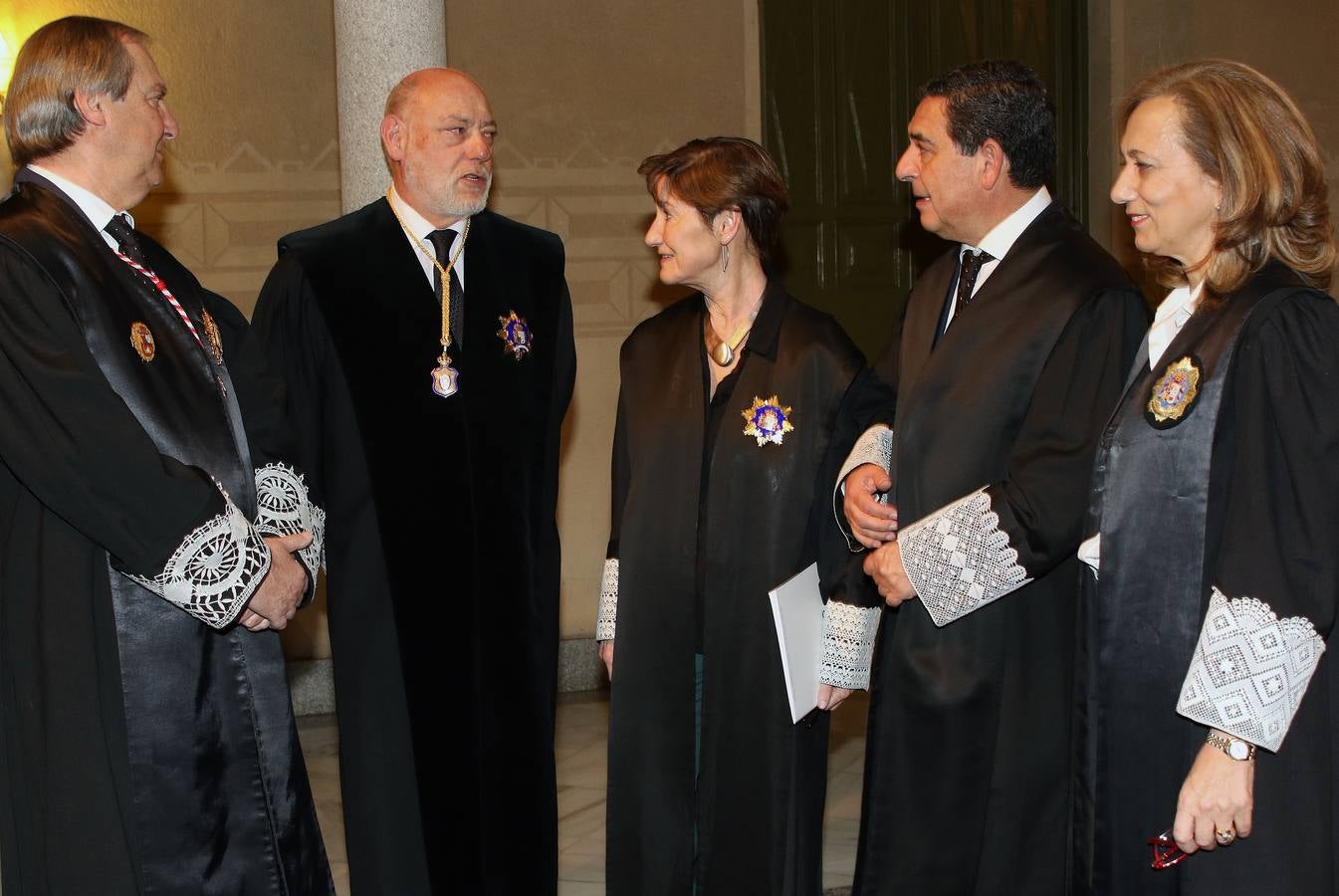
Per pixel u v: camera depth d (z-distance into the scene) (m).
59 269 2.26
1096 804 2.11
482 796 2.97
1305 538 1.84
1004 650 2.45
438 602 2.93
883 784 2.53
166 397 2.36
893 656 2.54
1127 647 2.05
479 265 3.05
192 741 2.36
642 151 5.66
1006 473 2.45
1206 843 1.87
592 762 4.73
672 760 2.71
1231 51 6.02
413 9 4.13
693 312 2.89
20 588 2.26
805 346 2.71
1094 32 6.01
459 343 3.00
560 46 5.54
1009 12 5.98
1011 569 2.35
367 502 2.93
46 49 2.36
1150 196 2.04
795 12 5.80
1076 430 2.36
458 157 2.92
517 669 3.02
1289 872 1.85
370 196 4.16
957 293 2.64
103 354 2.29
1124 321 2.40
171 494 2.22
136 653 2.32
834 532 2.69
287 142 5.33
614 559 2.92
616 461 2.94
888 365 2.79
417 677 2.91
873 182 5.90
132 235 2.49
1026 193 2.55
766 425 2.68
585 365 5.66
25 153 2.39
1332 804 1.89
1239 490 1.89
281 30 5.29
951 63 5.95
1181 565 2.00
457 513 2.94
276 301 2.93
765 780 2.64
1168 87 2.04
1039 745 2.43
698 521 2.73
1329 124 6.10
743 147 2.73
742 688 2.66
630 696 2.74
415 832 2.92
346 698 2.93
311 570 2.62
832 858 3.79
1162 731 2.02
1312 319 1.90
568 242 5.61
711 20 5.68
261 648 2.48
